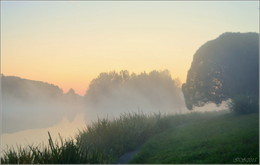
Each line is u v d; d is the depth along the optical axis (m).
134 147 13.13
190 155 10.06
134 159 10.88
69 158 8.34
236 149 9.75
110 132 13.29
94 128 14.18
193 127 17.50
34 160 8.13
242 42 26.28
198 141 12.40
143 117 17.92
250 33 26.67
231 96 26.47
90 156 9.52
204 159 9.34
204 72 27.80
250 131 12.47
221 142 11.28
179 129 17.39
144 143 13.82
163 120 19.36
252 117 17.83
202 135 14.01
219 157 9.12
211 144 11.30
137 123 15.82
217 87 27.38
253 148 9.48
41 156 8.36
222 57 26.86
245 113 20.64
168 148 12.24
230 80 26.50
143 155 11.45
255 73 25.55
